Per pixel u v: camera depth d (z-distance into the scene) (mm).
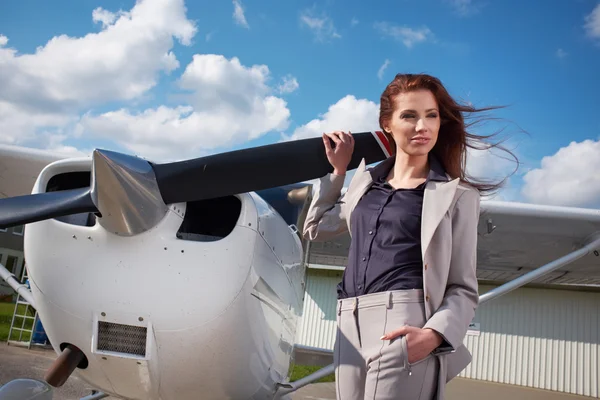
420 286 1098
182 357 2061
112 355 2051
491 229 4395
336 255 5398
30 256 2123
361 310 1123
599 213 4273
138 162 2004
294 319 2930
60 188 2414
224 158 2123
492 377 12172
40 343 7566
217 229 2391
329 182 1466
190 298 2018
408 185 1214
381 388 1024
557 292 12219
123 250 2043
